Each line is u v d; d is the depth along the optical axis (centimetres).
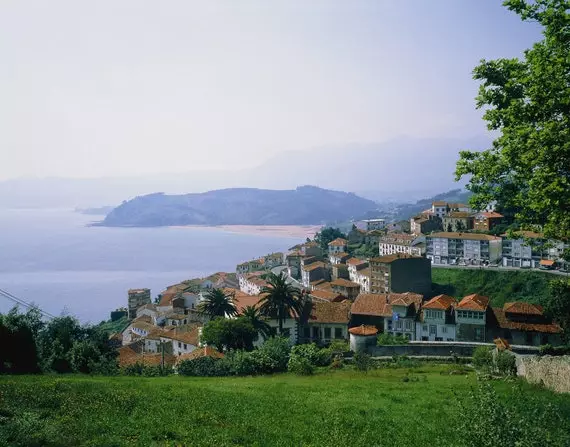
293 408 3003
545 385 3869
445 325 9825
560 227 2572
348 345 8650
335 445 2214
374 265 14675
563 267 13375
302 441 2275
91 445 2056
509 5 2694
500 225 17388
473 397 1828
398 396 3509
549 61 2441
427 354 7406
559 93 2367
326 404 3178
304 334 10194
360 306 10594
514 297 12888
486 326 9525
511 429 1631
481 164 2998
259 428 2480
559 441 1662
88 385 3338
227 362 6191
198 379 5016
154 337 11062
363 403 3250
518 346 7744
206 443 2145
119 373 6034
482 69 2991
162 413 2647
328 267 18275
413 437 2412
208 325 8531
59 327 6900
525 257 14862
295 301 9581
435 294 13688
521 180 2819
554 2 2519
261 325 9081
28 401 2697
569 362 3669
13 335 5094
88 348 6147
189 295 15338
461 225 18788
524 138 2548
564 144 2302
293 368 6041
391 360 7162
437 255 17012
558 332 8938
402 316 10162
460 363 6838
